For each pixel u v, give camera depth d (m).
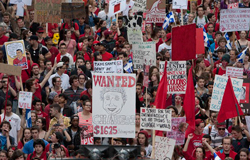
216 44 69.56
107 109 35.78
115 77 35.78
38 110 50.81
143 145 43.66
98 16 75.12
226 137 43.12
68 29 69.00
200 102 52.88
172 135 42.25
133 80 35.78
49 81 57.31
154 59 46.00
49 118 49.72
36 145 43.88
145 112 38.72
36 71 57.41
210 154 45.00
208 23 73.56
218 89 47.72
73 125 46.34
